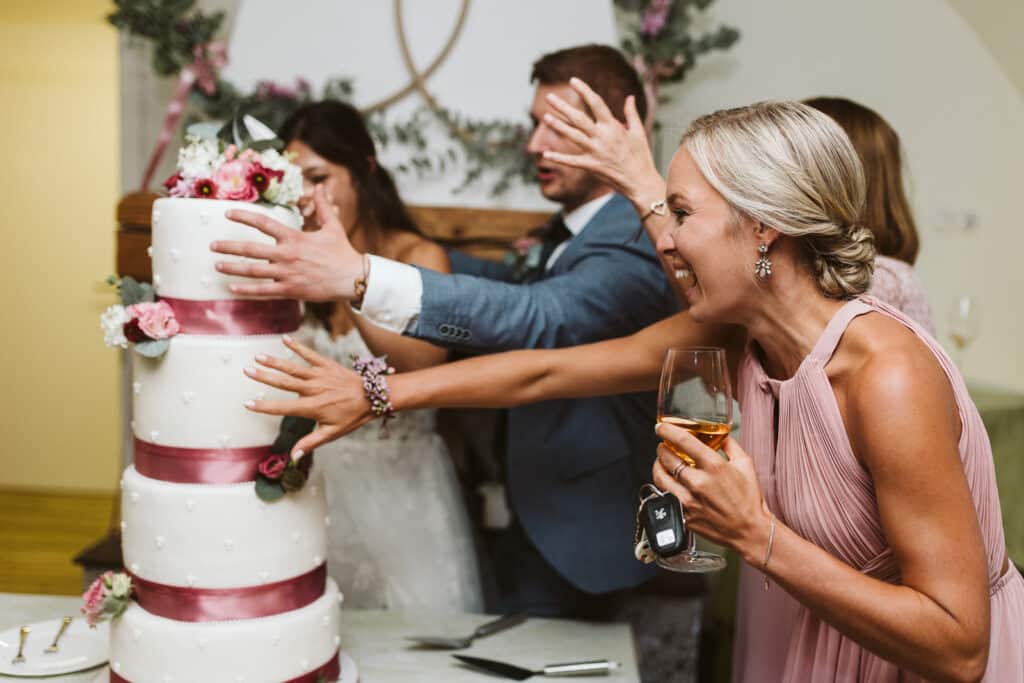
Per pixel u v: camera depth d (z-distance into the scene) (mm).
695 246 1224
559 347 1791
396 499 2330
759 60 3150
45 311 5039
